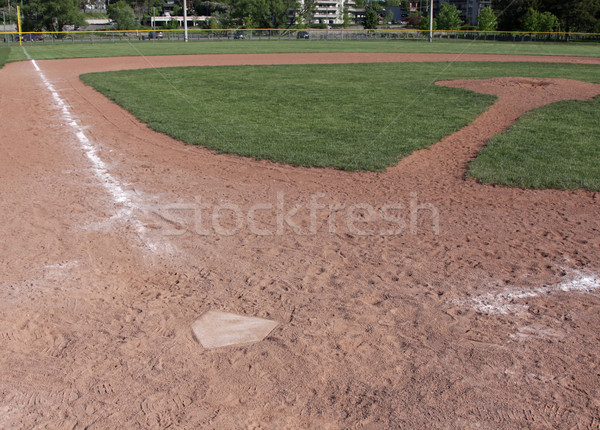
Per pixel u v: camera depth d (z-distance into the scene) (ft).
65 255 16.44
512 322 12.67
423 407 9.80
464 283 14.67
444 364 11.05
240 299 13.82
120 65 87.40
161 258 16.31
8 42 171.63
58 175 25.34
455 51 122.62
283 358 11.30
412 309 13.28
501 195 22.59
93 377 10.71
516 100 46.60
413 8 494.18
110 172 25.85
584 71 74.02
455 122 37.24
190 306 13.46
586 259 16.26
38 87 58.39
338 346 11.71
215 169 26.40
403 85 57.47
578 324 12.57
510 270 15.53
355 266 15.78
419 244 17.47
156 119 38.45
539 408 9.75
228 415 9.64
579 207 21.06
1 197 21.93
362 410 9.75
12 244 17.17
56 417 9.61
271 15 304.30
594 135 33.06
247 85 58.23
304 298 13.84
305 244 17.44
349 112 41.37
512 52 119.34
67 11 250.98
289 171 26.11
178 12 401.90
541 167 26.17
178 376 10.75
